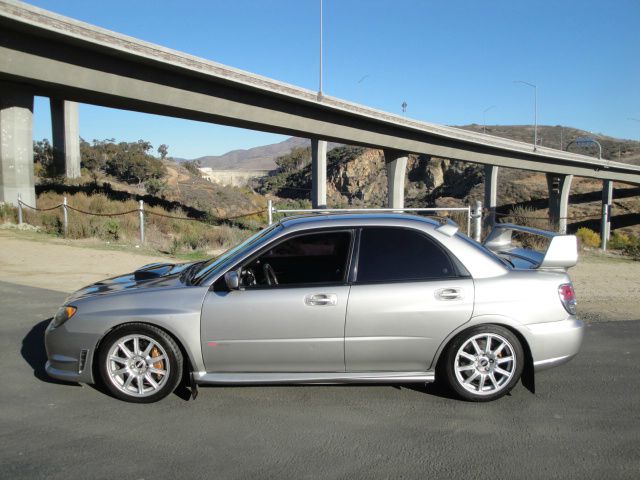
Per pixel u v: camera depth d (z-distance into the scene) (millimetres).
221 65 34000
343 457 3725
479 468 3586
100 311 4559
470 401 4688
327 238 4762
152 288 4727
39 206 27328
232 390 4949
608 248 20656
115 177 66000
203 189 56312
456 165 101750
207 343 4516
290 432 4105
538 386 5086
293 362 4570
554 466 3611
